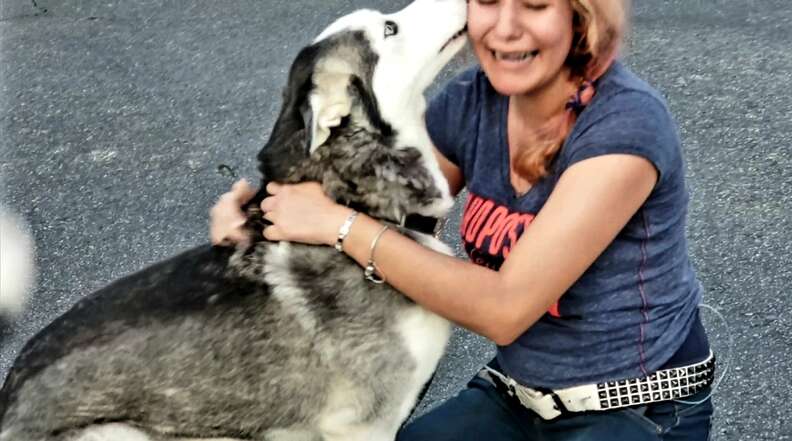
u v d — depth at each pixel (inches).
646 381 46.4
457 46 51.3
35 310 77.7
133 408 48.1
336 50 48.7
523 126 47.3
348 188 48.1
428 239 50.2
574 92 44.9
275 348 48.4
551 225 42.5
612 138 42.2
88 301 50.5
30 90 120.6
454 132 51.6
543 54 43.9
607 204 42.0
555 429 49.4
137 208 93.1
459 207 87.5
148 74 123.8
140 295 49.6
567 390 47.5
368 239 45.7
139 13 145.4
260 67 124.3
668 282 46.0
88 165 101.7
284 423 49.8
